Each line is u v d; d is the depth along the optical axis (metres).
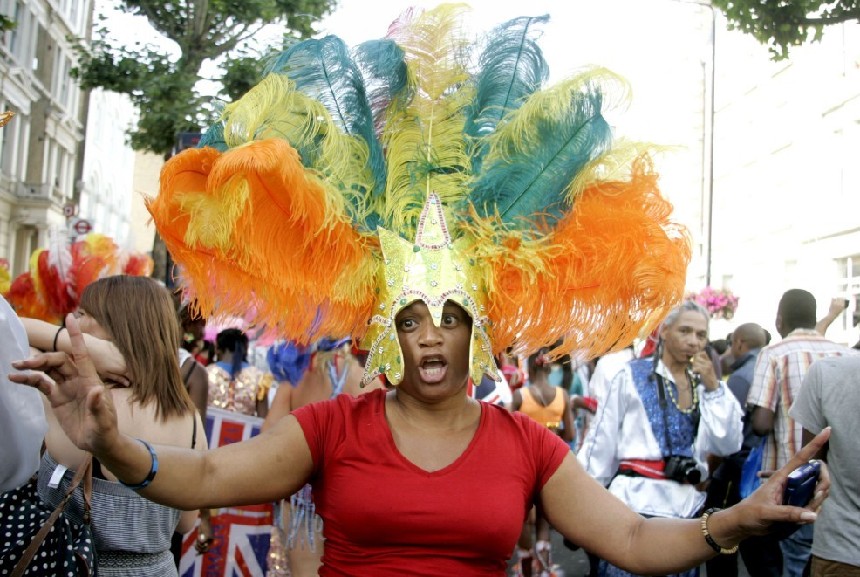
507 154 2.30
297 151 2.12
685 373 4.22
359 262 2.14
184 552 4.68
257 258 2.03
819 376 3.44
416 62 2.37
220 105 2.21
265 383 5.54
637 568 2.01
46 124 34.44
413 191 2.30
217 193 1.97
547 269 2.22
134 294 2.78
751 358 6.39
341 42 2.25
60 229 4.06
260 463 1.99
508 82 2.38
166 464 1.82
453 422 2.12
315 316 2.18
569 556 7.00
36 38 32.00
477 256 2.19
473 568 1.98
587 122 2.22
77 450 2.56
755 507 1.84
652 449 4.09
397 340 2.09
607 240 2.18
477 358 2.12
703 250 26.91
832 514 3.38
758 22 7.47
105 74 14.31
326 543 2.06
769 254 24.34
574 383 9.17
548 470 2.12
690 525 1.95
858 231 19.84
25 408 2.16
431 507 1.96
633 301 2.21
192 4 14.43
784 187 23.72
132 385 2.74
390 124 2.38
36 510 2.31
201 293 2.06
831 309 4.78
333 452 2.05
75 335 1.76
